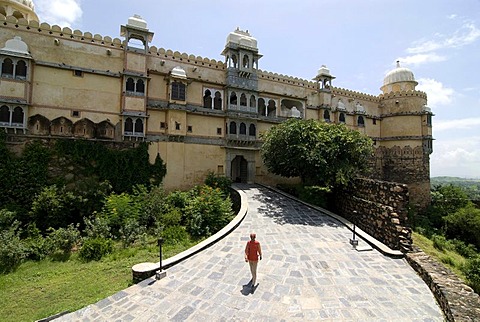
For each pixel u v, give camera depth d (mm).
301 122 15484
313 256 7844
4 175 12797
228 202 13586
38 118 14078
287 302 5457
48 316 5438
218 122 19609
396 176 26406
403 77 28562
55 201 11984
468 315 4680
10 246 8625
